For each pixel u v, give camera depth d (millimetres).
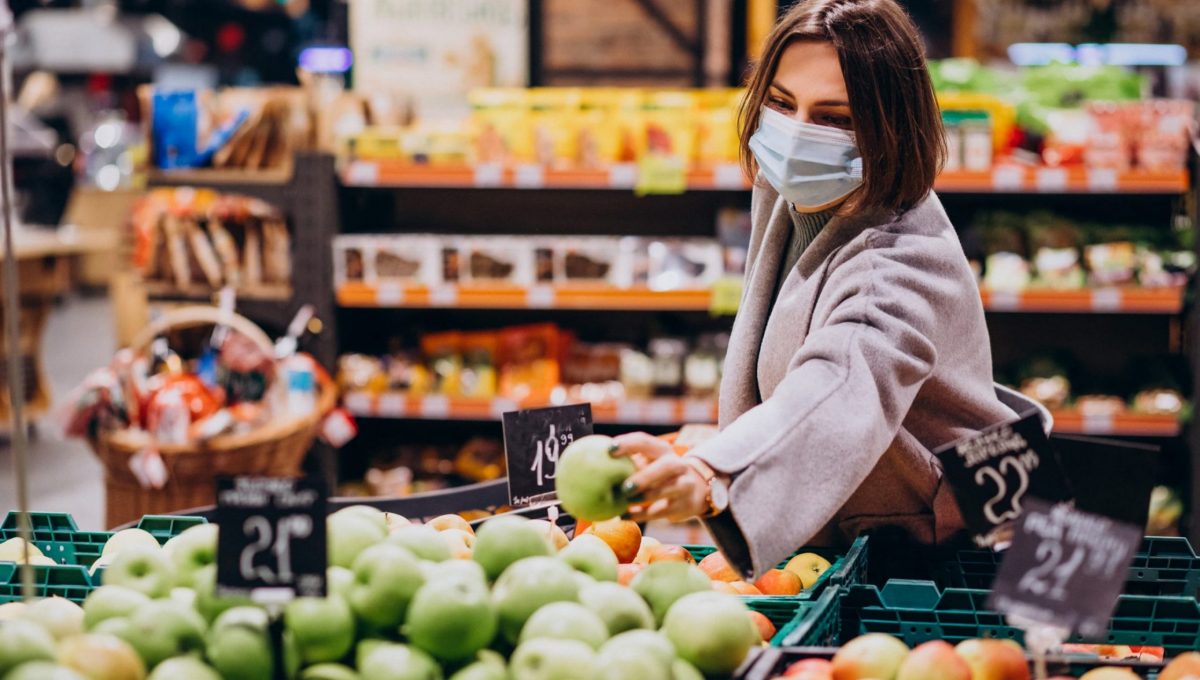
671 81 5094
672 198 4914
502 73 4984
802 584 1853
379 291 4457
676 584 1438
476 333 4691
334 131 4551
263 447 3664
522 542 1449
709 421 4453
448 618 1258
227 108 4520
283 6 13727
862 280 1675
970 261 4383
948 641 1572
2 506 5555
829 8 1754
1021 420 1355
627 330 5008
